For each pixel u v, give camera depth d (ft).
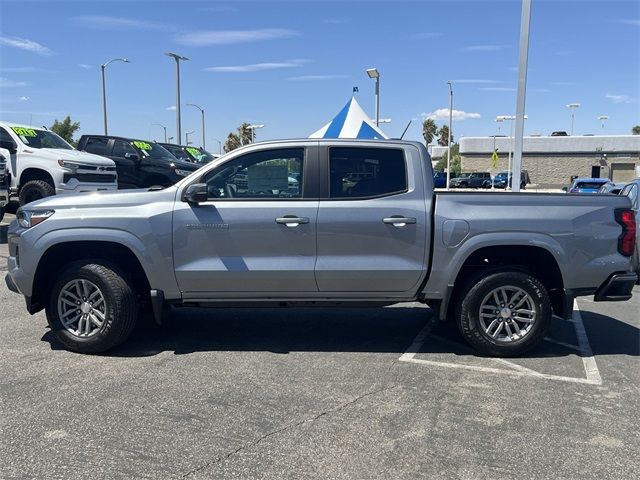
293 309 23.86
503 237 17.01
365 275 17.16
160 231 16.96
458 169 218.59
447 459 11.46
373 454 11.60
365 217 17.01
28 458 11.31
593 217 17.33
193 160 71.10
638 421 13.30
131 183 55.72
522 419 13.34
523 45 37.78
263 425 12.85
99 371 16.16
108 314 17.19
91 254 18.03
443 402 14.25
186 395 14.48
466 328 17.58
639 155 183.52
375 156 17.48
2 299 24.36
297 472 10.91
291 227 16.97
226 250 17.07
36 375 15.79
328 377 15.89
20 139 44.52
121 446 11.83
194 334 20.01
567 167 190.80
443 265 17.19
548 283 18.31
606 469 11.16
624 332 20.93
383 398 14.46
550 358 17.81
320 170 17.31
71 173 43.60
